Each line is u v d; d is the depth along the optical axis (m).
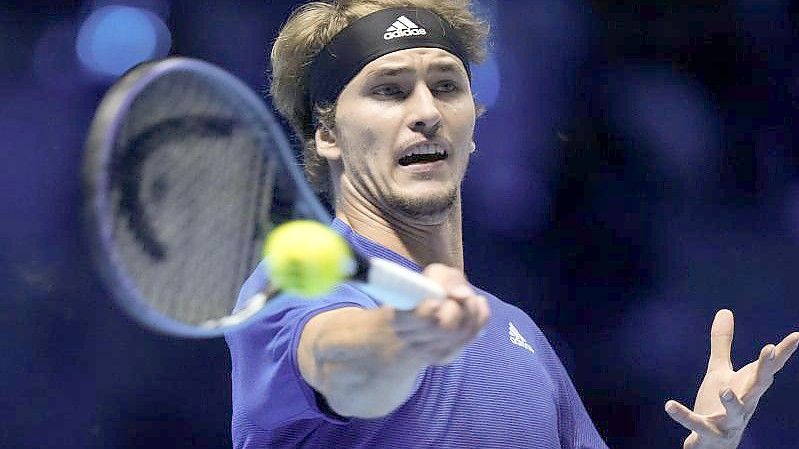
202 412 30.55
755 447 30.72
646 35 33.69
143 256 8.99
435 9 14.37
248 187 9.96
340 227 13.57
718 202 33.00
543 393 13.16
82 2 32.69
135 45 32.66
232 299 9.75
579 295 32.94
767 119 33.12
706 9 33.56
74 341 30.44
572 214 33.22
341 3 13.92
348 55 13.55
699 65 33.62
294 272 8.51
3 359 30.12
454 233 13.89
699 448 13.94
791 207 32.69
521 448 12.49
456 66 13.67
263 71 32.81
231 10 32.88
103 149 8.49
